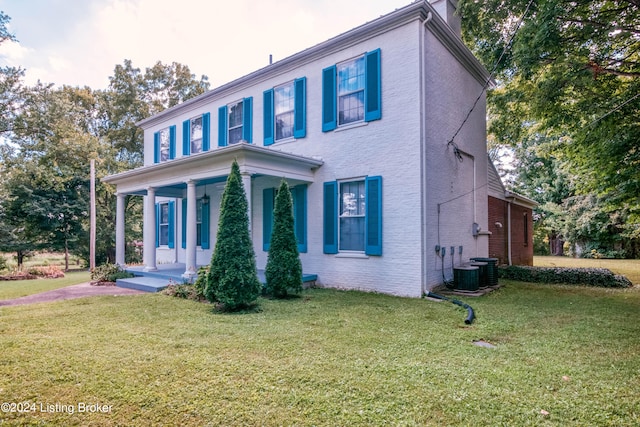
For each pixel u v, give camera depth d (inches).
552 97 294.8
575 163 410.6
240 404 110.3
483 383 125.6
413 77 306.8
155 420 102.1
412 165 305.4
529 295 304.8
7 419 103.1
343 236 351.6
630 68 319.9
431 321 214.4
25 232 825.5
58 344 168.6
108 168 900.0
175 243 534.6
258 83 423.2
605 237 854.5
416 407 108.7
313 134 371.2
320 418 102.4
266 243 408.2
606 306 258.7
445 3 371.6
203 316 227.6
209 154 317.7
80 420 102.7
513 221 544.4
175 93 1030.4
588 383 126.8
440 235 330.0
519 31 284.4
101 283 399.5
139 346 165.6
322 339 176.7
